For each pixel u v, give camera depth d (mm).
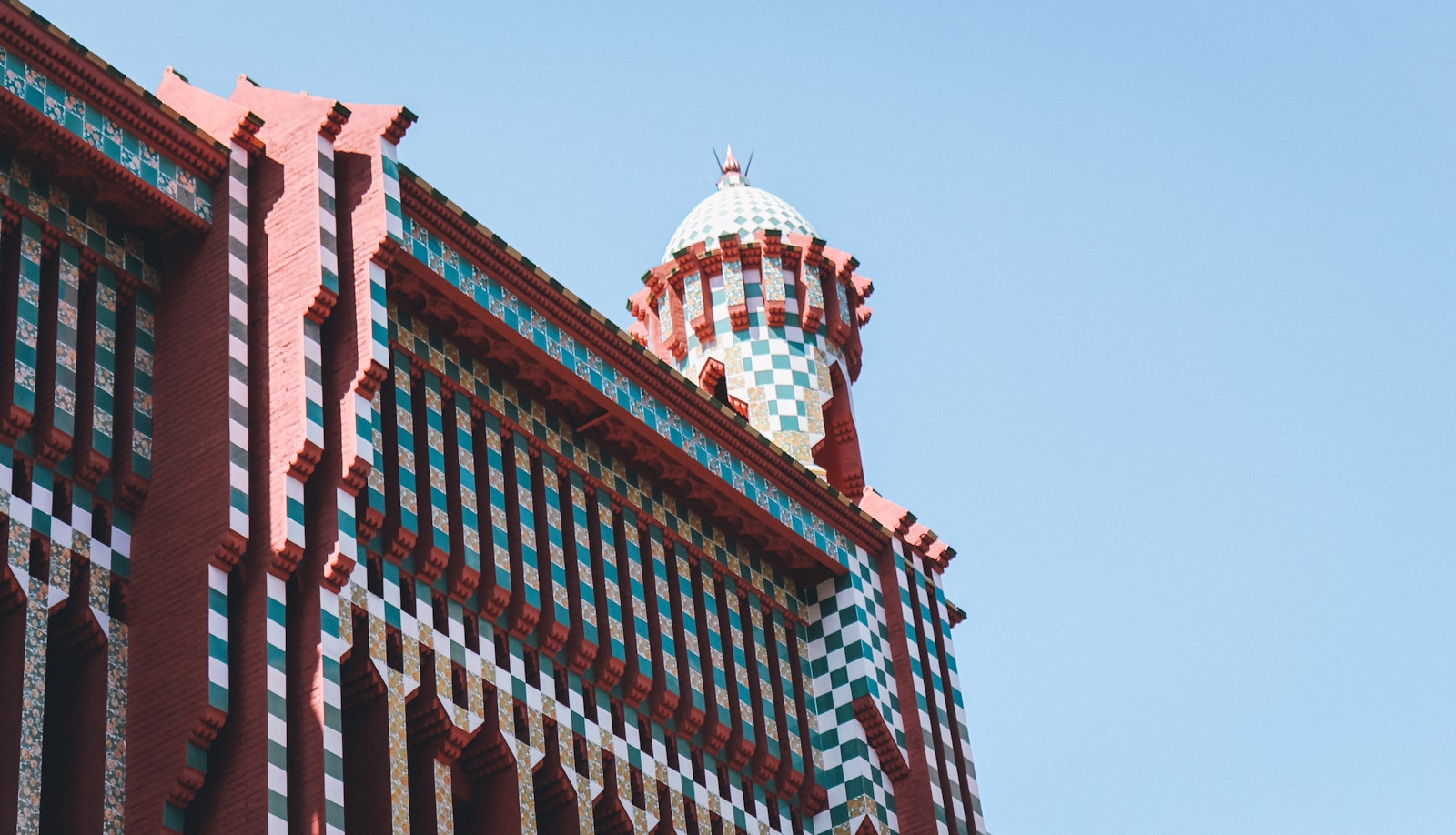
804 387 35250
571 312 29203
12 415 23078
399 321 27406
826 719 31688
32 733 21672
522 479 28234
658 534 30281
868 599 32781
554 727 26797
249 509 24219
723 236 36125
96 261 25156
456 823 25891
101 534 23828
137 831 22391
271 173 26656
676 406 30609
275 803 22547
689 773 28812
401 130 27141
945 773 32062
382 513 25406
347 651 24031
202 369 24984
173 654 23156
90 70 25156
